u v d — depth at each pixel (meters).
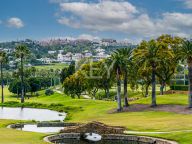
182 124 82.62
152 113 107.81
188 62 111.50
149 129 78.94
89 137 71.38
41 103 174.12
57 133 74.69
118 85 121.81
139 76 153.25
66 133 74.19
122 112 117.25
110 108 131.62
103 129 75.06
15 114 141.12
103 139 73.56
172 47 150.88
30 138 67.44
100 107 139.25
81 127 75.19
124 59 121.38
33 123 101.38
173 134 70.56
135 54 123.44
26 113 144.50
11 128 85.88
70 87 199.62
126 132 76.06
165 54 124.31
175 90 155.38
